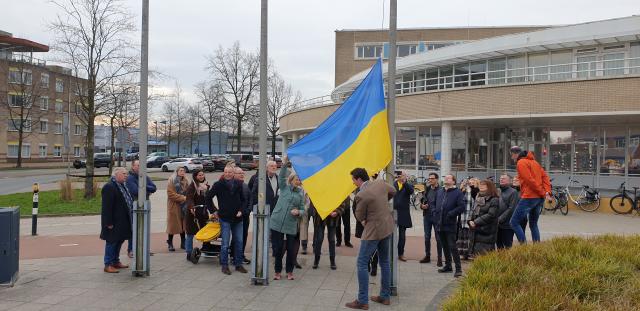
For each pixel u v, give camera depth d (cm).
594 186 2208
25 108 4934
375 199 612
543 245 698
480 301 465
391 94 723
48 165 5306
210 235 836
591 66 2203
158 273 780
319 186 702
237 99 5338
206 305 615
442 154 2295
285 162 777
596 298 516
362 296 611
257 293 674
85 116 2164
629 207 1756
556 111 1962
